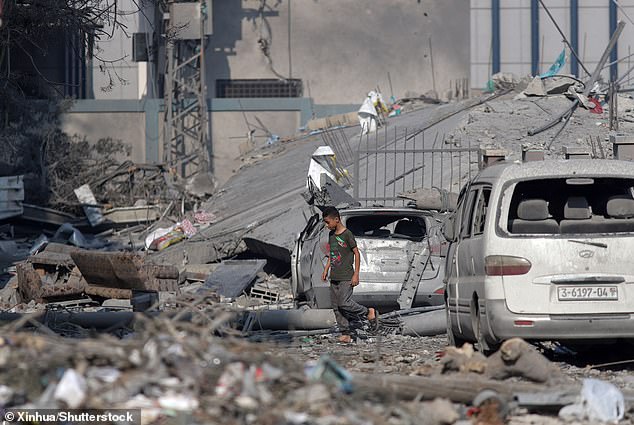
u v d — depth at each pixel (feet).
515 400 85.46
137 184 537.24
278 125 608.60
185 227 367.66
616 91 337.52
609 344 135.54
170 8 551.18
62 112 560.20
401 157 330.75
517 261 116.98
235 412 64.80
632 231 119.44
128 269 223.10
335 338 161.48
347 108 612.29
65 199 522.88
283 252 270.87
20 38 252.62
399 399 82.74
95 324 161.89
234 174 534.78
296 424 64.13
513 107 353.10
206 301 122.62
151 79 600.80
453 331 142.10
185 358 68.28
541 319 115.65
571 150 208.74
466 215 137.59
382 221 198.49
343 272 160.86
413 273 177.06
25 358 67.92
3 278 305.12
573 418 83.25
